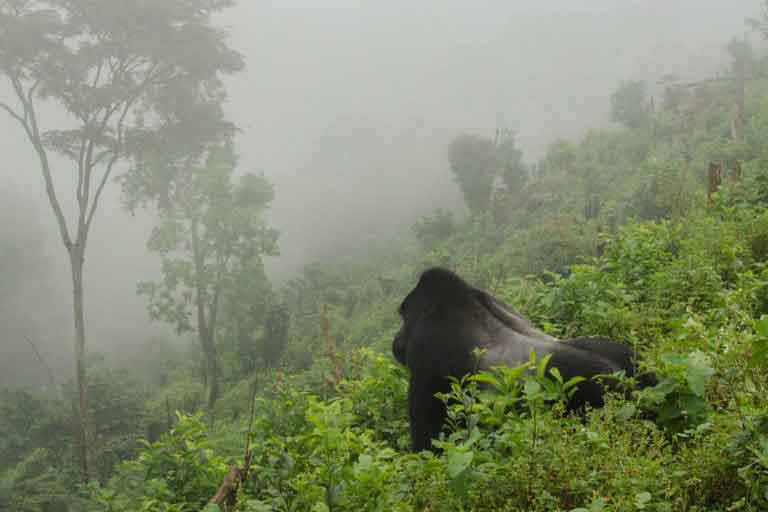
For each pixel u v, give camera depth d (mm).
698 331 3842
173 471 4953
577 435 3062
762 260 6918
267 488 4094
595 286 5895
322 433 3533
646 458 2906
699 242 6941
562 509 2828
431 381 4305
